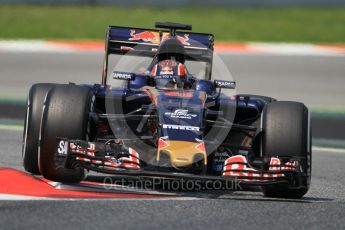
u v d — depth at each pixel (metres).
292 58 81.31
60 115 22.95
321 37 97.12
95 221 18.69
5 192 21.84
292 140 23.38
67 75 68.56
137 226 18.34
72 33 94.62
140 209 20.41
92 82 65.25
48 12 108.44
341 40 95.81
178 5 117.69
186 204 21.56
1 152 33.03
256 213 20.86
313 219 20.48
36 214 19.22
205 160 22.80
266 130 23.69
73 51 82.00
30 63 74.12
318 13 115.31
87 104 23.41
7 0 112.94
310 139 23.97
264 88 64.75
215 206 21.52
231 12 115.69
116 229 17.95
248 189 26.30
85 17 105.56
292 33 99.25
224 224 19.19
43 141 23.03
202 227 18.69
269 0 120.19
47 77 67.06
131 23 101.94
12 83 63.25
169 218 19.48
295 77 70.88
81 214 19.41
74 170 23.67
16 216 18.94
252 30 100.44
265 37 96.12
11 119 44.91
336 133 44.59
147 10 113.75
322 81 69.56
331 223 20.08
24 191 22.09
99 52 82.25
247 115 27.69
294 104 24.33
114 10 112.75
